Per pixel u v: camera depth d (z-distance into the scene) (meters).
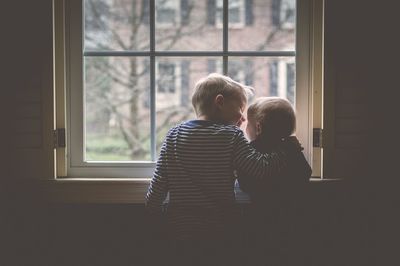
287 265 1.97
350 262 2.00
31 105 1.93
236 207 1.73
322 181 1.95
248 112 1.83
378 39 1.93
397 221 1.98
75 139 2.01
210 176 1.67
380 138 1.95
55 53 1.95
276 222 1.77
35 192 1.96
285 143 1.77
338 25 1.92
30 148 1.95
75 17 1.98
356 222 1.99
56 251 2.01
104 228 2.01
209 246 1.67
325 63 1.92
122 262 2.02
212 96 1.76
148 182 1.96
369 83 1.94
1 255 2.00
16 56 1.92
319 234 2.00
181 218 1.68
